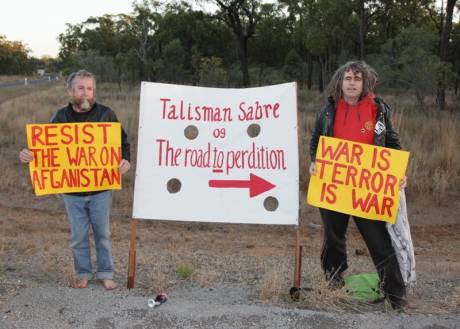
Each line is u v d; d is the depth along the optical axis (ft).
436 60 73.51
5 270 16.98
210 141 15.30
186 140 15.33
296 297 14.43
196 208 15.23
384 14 106.11
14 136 46.65
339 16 104.32
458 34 120.88
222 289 15.61
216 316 13.15
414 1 105.29
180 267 16.97
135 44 158.51
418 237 25.95
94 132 14.94
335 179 14.38
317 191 14.53
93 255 19.70
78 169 14.90
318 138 15.17
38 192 14.79
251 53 175.01
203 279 16.43
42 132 14.78
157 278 15.87
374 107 14.37
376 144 14.26
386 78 75.82
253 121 15.20
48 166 14.82
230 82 137.59
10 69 369.91
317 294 14.53
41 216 28.12
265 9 133.28
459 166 34.83
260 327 12.71
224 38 151.64
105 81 154.30
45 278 16.22
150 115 15.31
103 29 231.71
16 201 30.83
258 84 140.97
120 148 15.06
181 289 15.48
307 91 121.29
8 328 12.53
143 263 18.53
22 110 63.82
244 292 15.34
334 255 15.11
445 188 32.14
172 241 23.72
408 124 48.24
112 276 15.46
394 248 14.34
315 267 17.92
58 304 13.75
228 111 15.33
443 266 19.80
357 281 15.46
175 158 15.30
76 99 14.73
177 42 145.07
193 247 22.57
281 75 152.05
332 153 14.39
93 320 12.93
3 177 34.68
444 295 15.83
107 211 15.23
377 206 14.14
